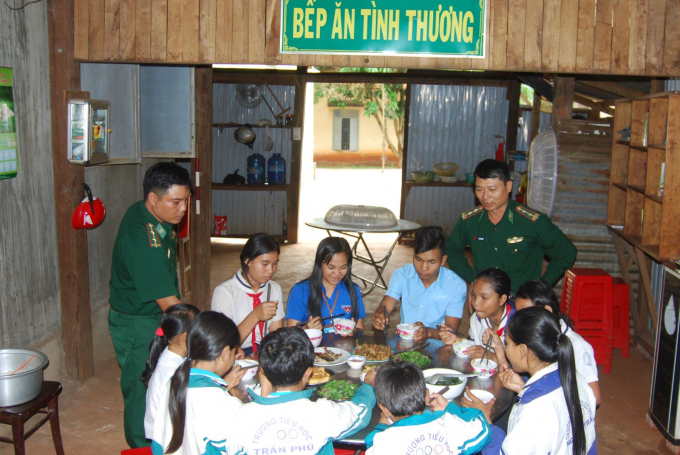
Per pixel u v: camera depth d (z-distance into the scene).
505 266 3.79
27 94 3.72
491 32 3.89
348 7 3.88
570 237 5.37
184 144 5.20
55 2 3.89
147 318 3.12
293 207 9.42
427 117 9.35
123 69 4.48
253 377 2.57
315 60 3.93
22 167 3.68
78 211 4.06
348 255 3.19
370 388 2.30
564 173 5.30
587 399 2.16
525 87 14.59
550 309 2.66
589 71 3.90
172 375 2.15
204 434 2.02
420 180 9.30
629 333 5.22
